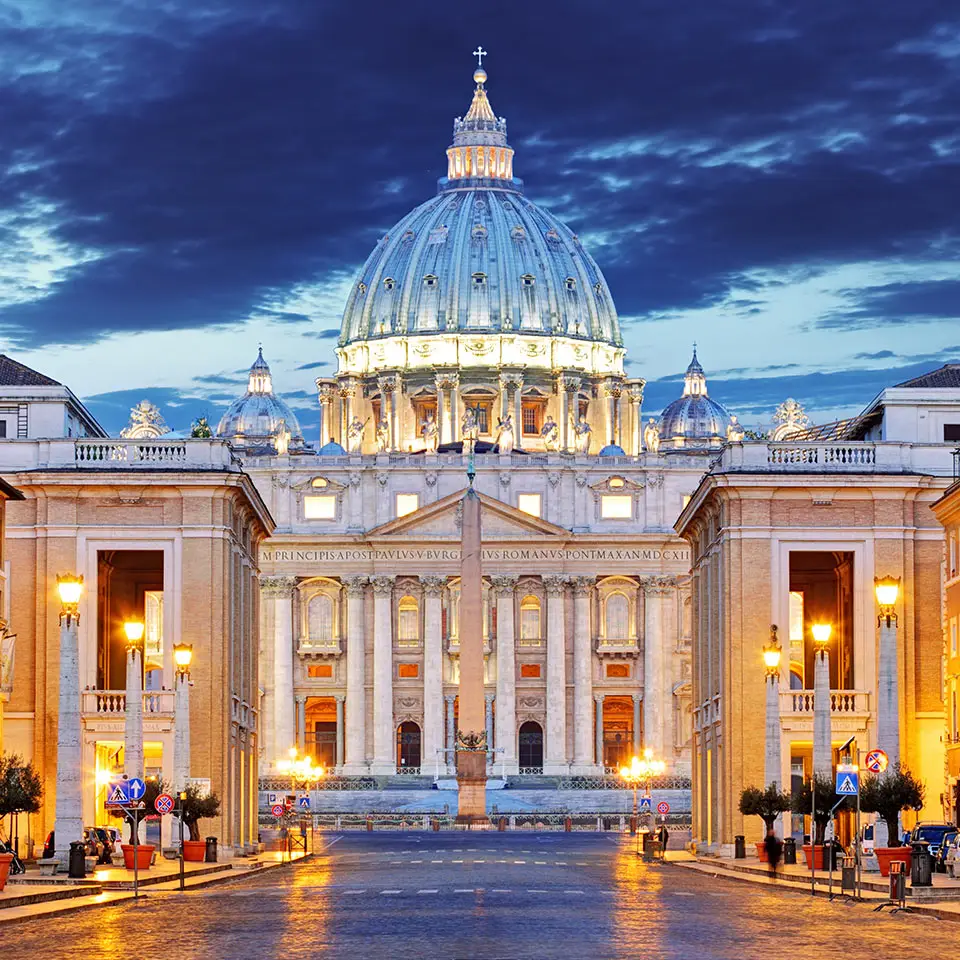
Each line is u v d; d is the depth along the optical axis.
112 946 45.59
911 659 99.06
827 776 77.94
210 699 98.56
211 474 99.38
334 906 58.84
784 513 99.94
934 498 100.38
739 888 69.31
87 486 99.62
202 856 86.25
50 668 99.00
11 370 114.06
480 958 41.94
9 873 70.50
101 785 99.31
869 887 65.88
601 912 55.59
